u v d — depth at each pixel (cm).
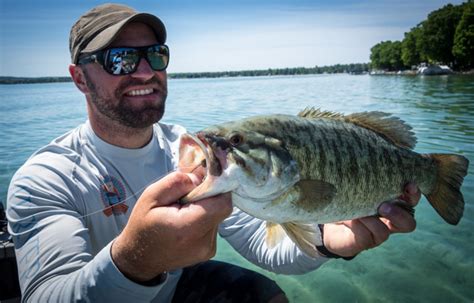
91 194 60
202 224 35
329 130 56
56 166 59
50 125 364
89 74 64
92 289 39
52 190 56
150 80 64
